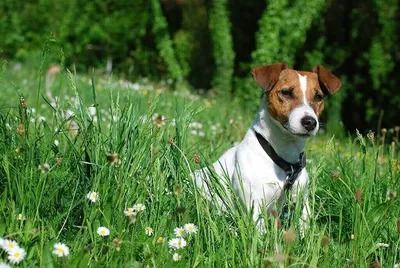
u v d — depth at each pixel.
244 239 3.61
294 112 4.55
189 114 4.67
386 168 5.95
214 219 4.03
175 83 18.89
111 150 4.12
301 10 17.91
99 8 20.45
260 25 18.16
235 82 19.31
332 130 15.73
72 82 4.34
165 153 4.30
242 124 9.18
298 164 4.70
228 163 4.95
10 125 4.38
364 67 18.16
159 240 3.64
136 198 3.94
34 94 10.93
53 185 3.88
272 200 4.67
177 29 21.05
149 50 20.75
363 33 18.00
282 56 18.09
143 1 20.39
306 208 4.36
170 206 4.07
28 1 20.59
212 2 19.73
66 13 20.42
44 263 3.34
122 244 3.53
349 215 4.59
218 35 18.84
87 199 3.84
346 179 4.89
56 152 4.23
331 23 18.61
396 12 17.36
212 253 3.66
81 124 4.21
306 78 4.80
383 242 4.30
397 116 17.52
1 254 3.40
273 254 3.57
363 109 18.25
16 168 3.83
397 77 17.50
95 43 20.58
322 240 3.59
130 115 4.23
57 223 3.76
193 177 4.35
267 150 4.66
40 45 20.53
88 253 3.33
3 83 12.01
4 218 3.64
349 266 3.70
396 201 4.65
